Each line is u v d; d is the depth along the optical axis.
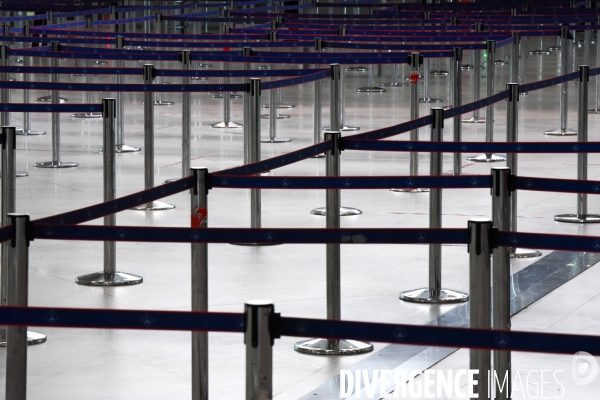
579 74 10.43
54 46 13.80
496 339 4.00
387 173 13.46
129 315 4.18
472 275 4.87
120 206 5.84
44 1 26.38
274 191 12.46
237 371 6.52
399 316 7.58
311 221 10.68
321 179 6.19
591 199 12.01
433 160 8.30
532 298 7.96
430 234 4.93
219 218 10.80
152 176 11.20
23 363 5.18
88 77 24.36
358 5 24.84
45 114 20.16
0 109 9.38
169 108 20.84
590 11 22.30
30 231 5.17
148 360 6.72
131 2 31.25
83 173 13.53
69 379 6.34
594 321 7.41
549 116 18.84
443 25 18.33
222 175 6.16
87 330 7.35
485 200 11.84
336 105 11.01
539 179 6.19
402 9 24.31
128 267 9.00
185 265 9.10
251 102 10.32
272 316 3.99
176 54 12.95
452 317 7.53
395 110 19.94
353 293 8.21
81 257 9.37
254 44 15.37
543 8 22.73
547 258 9.21
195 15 21.28
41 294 8.11
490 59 14.02
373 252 9.63
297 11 30.81
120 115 15.36
